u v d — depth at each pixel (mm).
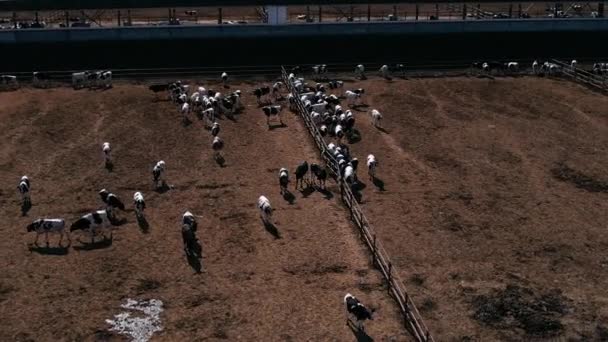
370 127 49594
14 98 54781
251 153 44438
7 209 36375
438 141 47500
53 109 52344
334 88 57594
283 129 48625
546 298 29562
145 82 59656
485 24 70438
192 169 42031
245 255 32156
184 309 28172
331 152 41875
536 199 39000
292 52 67125
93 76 58438
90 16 78750
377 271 31031
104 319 27453
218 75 62219
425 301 29016
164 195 38406
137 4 67500
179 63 65000
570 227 35750
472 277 30922
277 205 37125
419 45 69312
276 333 26688
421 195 38938
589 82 61281
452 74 64062
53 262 31281
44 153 44250
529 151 46250
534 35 71062
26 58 63344
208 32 66500
